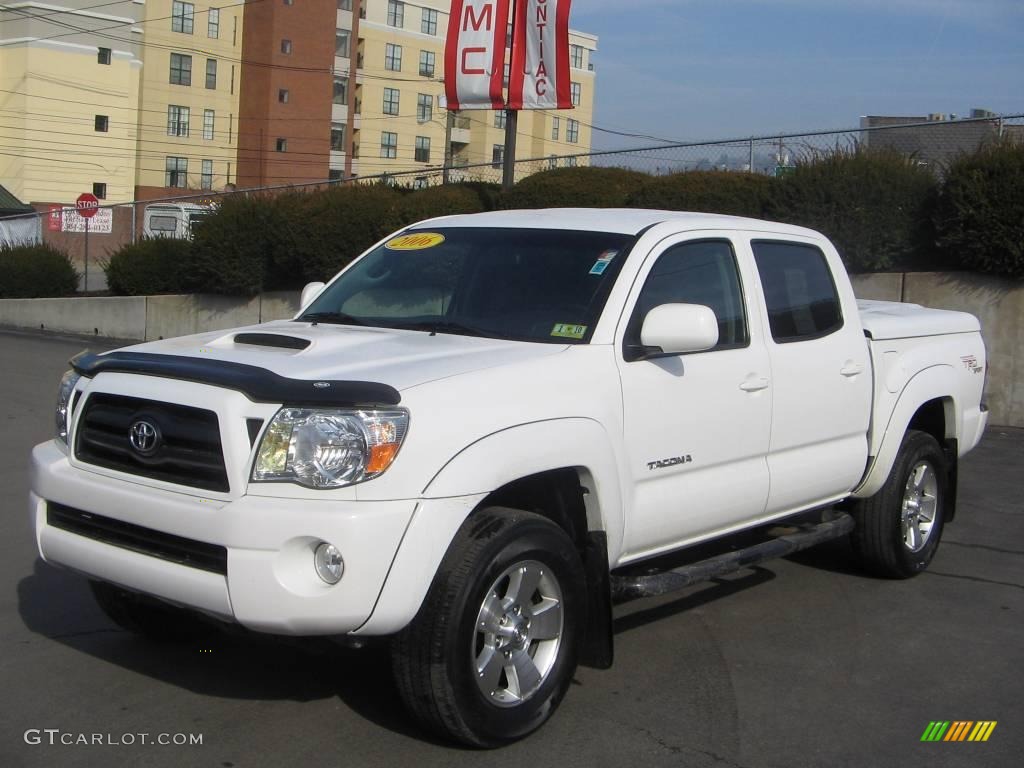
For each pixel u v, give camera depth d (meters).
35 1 53.75
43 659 4.99
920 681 5.07
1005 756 4.32
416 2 66.25
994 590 6.52
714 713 4.63
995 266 12.07
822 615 5.99
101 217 32.56
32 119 54.50
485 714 4.04
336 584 3.71
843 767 4.18
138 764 4.01
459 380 4.10
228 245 19.70
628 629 5.68
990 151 12.42
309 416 3.82
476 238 5.53
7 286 24.45
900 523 6.46
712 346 5.04
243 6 60.19
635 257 4.99
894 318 6.70
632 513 4.70
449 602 3.90
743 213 13.84
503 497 4.48
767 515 5.61
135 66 57.41
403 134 66.75
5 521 7.29
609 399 4.57
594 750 4.24
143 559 4.00
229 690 4.70
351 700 4.62
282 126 60.62
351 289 5.64
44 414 11.60
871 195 13.05
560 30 14.95
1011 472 9.80
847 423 6.00
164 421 4.04
